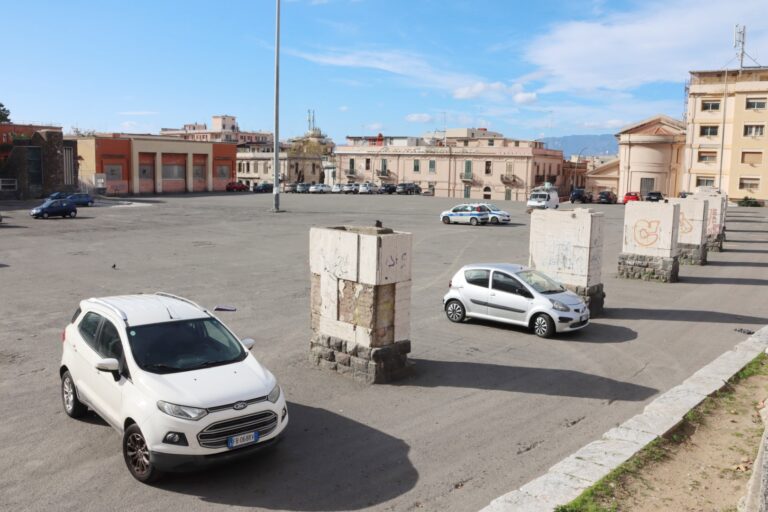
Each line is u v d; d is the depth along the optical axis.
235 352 8.55
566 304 14.54
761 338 13.48
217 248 28.55
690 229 26.84
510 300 15.02
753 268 25.98
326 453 8.37
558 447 8.62
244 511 6.88
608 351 13.58
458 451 8.47
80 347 8.95
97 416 9.46
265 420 7.62
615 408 10.16
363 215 46.62
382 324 11.23
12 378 11.19
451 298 16.03
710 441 8.36
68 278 20.94
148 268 23.11
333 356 11.74
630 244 23.27
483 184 87.31
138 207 52.22
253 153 109.94
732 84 65.94
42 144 60.84
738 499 6.77
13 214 44.25
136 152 71.62
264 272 22.69
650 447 8.02
